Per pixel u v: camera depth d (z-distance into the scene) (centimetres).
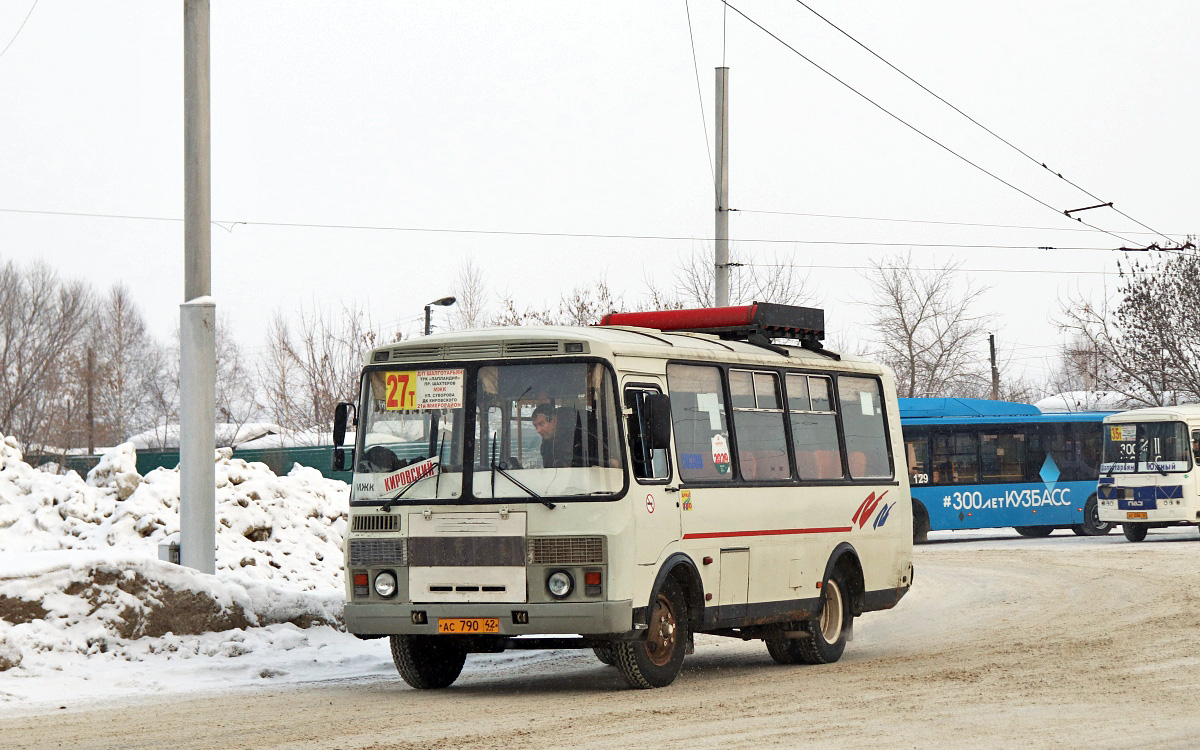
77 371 6619
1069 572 2480
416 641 1212
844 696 1126
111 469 2031
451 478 1148
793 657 1429
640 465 1155
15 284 6575
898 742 898
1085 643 1504
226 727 999
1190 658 1357
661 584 1164
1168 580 2259
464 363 1170
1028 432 3644
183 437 1498
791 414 1423
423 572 1145
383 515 1164
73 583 1345
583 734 941
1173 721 978
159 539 1791
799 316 1507
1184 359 4497
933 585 2361
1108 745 884
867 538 1522
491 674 1371
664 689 1188
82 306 7475
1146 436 3375
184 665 1326
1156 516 3328
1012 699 1094
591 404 1129
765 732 945
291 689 1238
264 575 1759
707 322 1459
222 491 1909
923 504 3553
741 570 1291
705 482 1249
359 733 959
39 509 1827
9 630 1272
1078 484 3656
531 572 1115
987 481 3594
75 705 1129
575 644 1159
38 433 6375
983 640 1588
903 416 3594
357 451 1192
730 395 1320
